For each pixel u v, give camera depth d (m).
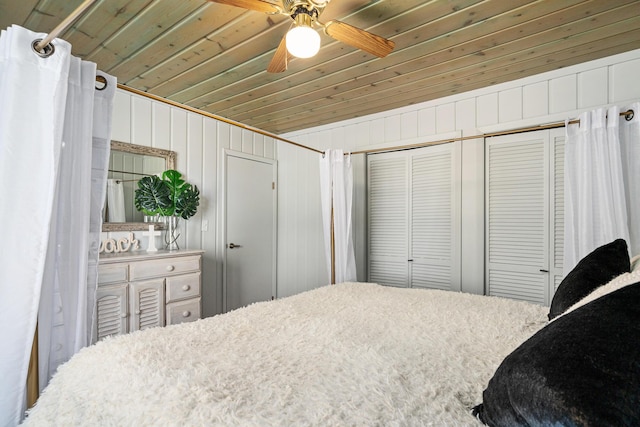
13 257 1.17
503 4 1.83
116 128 2.93
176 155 3.39
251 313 1.64
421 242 3.48
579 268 1.29
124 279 2.51
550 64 2.58
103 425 0.83
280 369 1.02
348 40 1.67
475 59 2.47
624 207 2.09
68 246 1.35
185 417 0.77
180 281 2.87
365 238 3.82
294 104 3.42
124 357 1.08
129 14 1.89
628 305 0.60
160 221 3.22
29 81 1.21
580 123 2.25
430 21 1.99
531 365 0.63
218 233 3.81
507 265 3.00
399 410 0.80
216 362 1.07
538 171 2.84
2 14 1.88
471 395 0.88
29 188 1.20
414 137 3.46
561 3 1.82
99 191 1.49
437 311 1.67
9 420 1.16
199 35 2.11
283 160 4.60
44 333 1.28
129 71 2.63
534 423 0.59
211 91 3.05
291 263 4.49
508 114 2.92
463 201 3.17
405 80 2.84
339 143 4.04
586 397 0.52
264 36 2.12
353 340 1.27
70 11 1.86
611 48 2.34
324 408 0.80
